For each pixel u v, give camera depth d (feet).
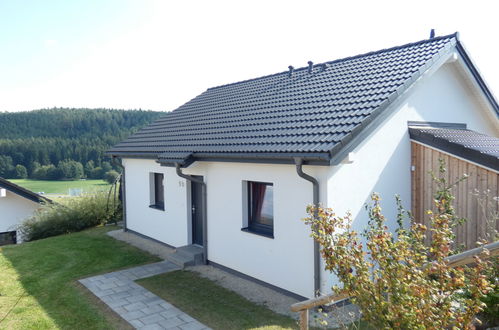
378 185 27.40
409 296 10.78
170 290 28.78
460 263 12.17
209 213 34.27
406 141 29.55
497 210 24.97
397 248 11.82
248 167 29.86
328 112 28.25
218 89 55.93
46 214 52.37
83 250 40.93
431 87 31.71
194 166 35.76
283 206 27.07
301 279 26.04
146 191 45.09
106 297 27.66
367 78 31.76
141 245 42.42
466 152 26.40
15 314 25.04
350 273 12.39
